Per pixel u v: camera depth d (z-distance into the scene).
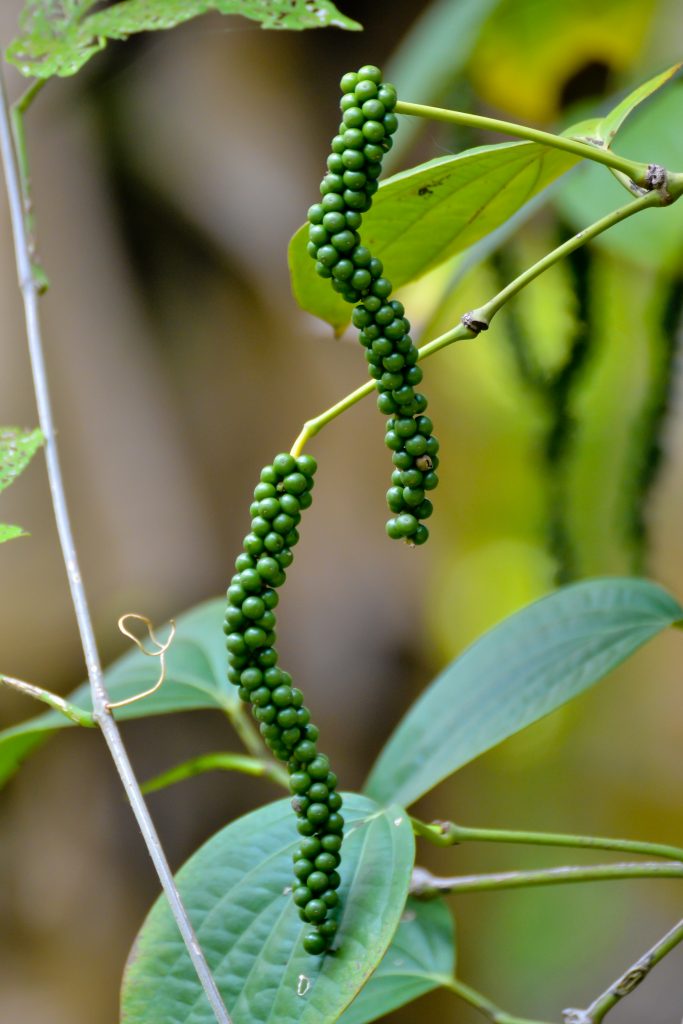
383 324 1.05
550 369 1.36
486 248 1.26
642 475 1.29
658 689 3.13
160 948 1.08
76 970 2.16
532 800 3.06
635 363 1.46
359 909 1.07
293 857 1.08
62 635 2.12
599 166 1.26
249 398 2.35
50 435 1.15
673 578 2.54
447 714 1.18
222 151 2.30
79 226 2.24
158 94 2.28
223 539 2.29
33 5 1.16
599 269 1.31
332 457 2.39
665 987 2.98
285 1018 1.06
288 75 2.33
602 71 1.48
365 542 2.40
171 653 1.24
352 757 2.30
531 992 2.99
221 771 2.26
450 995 2.31
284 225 2.30
